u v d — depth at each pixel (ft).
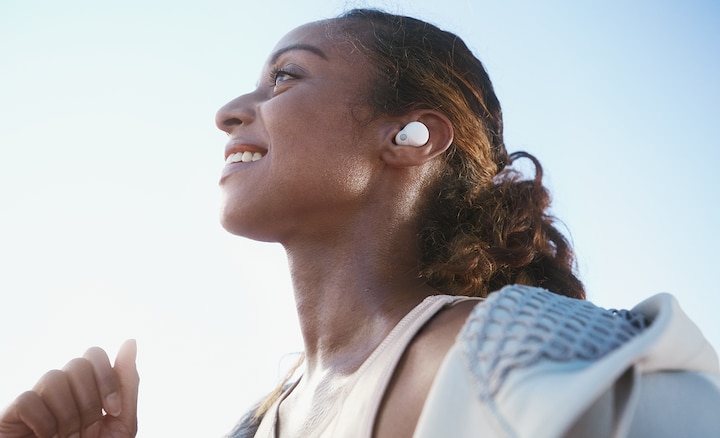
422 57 5.68
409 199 5.22
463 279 5.18
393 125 5.29
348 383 4.12
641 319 3.30
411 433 3.61
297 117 5.11
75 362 5.17
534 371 2.78
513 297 3.27
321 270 4.97
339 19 5.75
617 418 2.83
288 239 5.11
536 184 6.05
